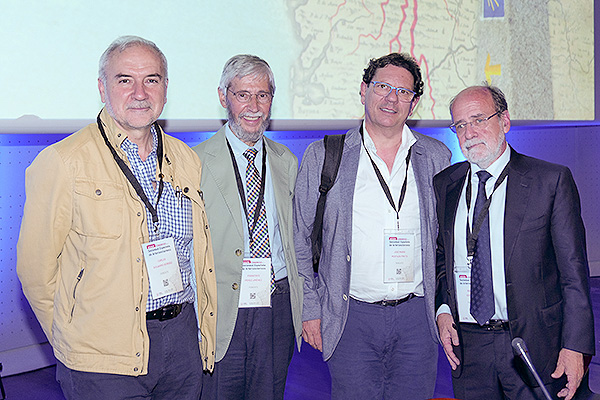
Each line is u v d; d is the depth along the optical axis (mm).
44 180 1628
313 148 2213
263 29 3139
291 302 2137
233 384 2082
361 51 3488
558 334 1937
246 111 2047
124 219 1668
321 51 3344
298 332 2176
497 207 1968
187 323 1800
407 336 2143
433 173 2207
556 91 4355
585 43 4523
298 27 3250
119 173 1699
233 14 3037
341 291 2131
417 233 2143
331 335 2148
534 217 1914
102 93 1722
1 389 3330
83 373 1646
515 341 1489
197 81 2951
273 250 2127
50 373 3850
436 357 2213
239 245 2039
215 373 2062
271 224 2129
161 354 1721
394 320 2117
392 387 2197
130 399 1681
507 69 4078
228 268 2045
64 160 1620
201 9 2941
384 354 2172
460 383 2037
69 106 2637
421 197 2145
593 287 5785
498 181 1971
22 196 3787
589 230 6324
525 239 1910
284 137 4703
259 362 2088
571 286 1898
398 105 2076
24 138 3760
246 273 2051
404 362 2156
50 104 2588
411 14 3645
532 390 1924
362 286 2121
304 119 3309
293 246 2182
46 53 2566
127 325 1655
